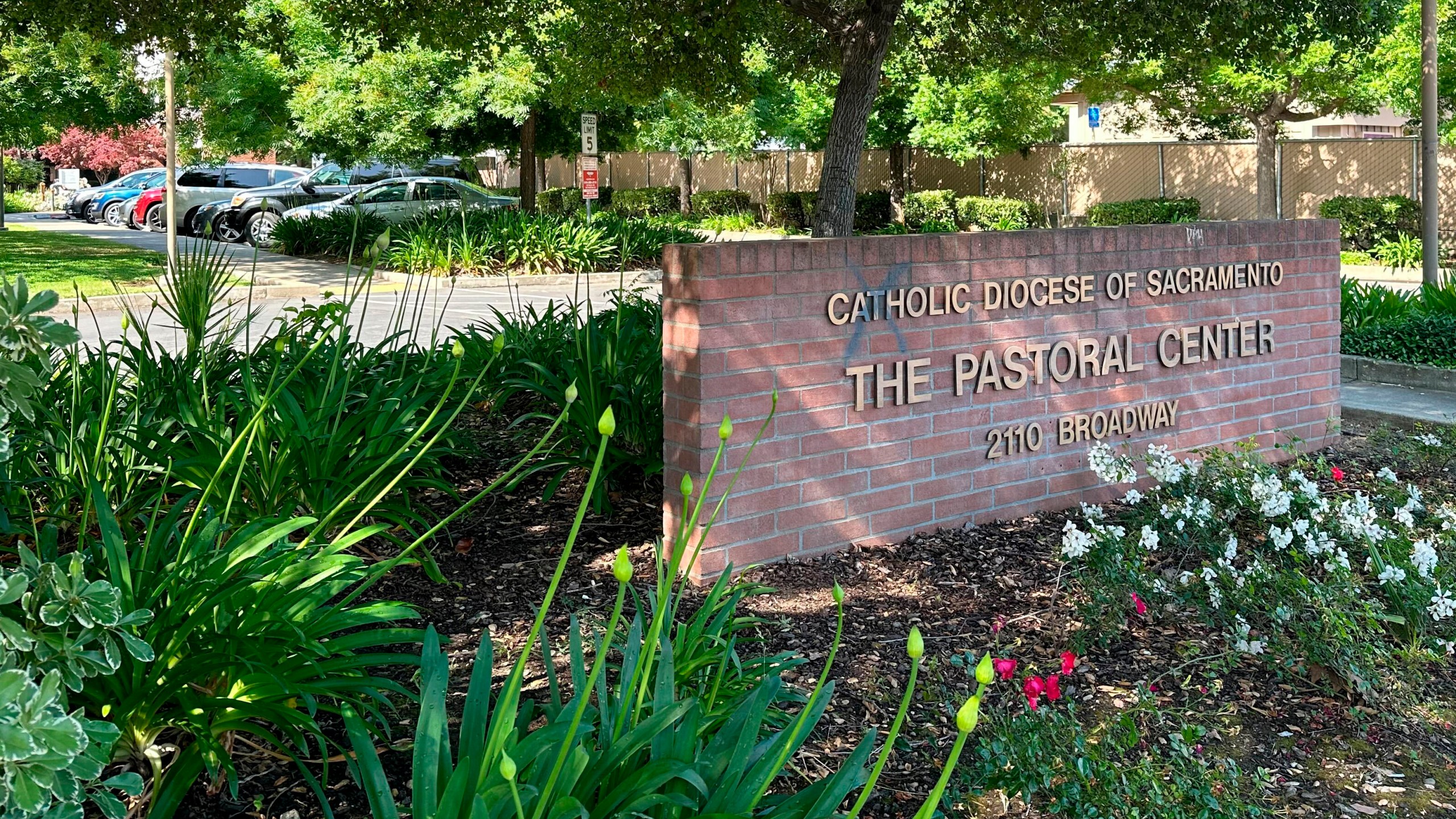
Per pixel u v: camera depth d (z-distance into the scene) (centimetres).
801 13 1138
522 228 2119
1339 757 427
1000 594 546
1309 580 481
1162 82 2536
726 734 304
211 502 516
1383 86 2092
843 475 588
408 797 352
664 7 1154
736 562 555
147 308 1595
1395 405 992
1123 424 701
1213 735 436
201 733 334
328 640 372
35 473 539
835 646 271
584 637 467
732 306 538
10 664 237
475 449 667
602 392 641
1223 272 743
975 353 632
